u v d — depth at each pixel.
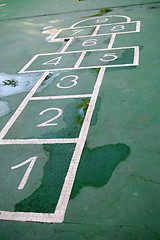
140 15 12.73
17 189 4.68
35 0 20.30
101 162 4.91
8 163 5.29
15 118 6.71
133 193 4.24
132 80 7.38
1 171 5.12
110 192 4.32
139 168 4.66
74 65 8.97
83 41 10.97
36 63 9.72
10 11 18.00
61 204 4.29
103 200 4.22
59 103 6.97
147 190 4.25
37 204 4.35
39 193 4.53
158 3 14.05
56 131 5.93
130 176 4.54
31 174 4.93
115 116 6.07
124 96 6.75
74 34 11.97
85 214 4.07
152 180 4.40
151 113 5.96
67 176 4.75
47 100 7.23
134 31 10.91
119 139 5.38
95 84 7.53
